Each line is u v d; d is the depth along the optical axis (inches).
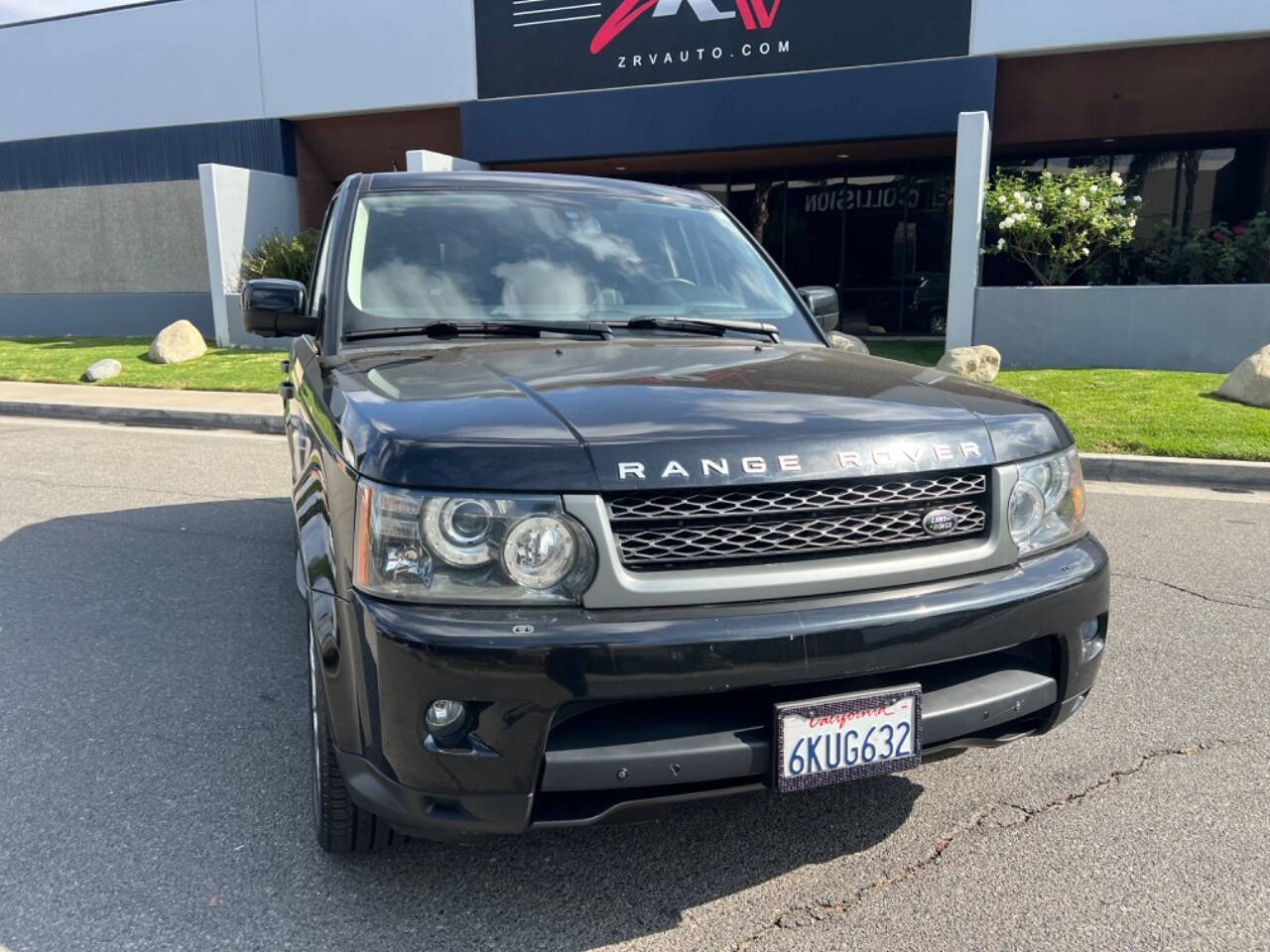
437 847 106.0
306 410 120.6
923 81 576.1
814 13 587.5
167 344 603.8
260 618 179.0
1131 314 484.1
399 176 145.0
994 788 119.0
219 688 148.3
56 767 124.4
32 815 112.9
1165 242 578.6
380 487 80.0
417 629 77.0
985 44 562.6
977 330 511.8
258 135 749.3
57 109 801.6
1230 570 208.1
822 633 81.0
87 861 103.7
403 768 79.6
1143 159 674.8
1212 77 560.1
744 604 81.7
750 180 763.4
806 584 83.0
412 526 78.6
